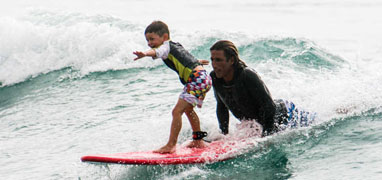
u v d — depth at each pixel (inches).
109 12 2955.2
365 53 1664.6
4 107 1211.2
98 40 1464.1
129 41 1475.1
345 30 2239.2
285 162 677.3
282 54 1337.4
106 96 1170.6
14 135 949.8
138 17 2751.0
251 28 2326.5
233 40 1457.9
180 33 1537.9
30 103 1209.4
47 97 1240.2
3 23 1566.2
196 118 726.5
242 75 711.7
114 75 1347.2
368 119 834.2
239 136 761.6
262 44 1409.9
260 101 721.6
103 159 630.5
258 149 727.1
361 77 1133.7
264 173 644.7
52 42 1502.2
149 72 1339.8
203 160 685.3
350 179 590.2
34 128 986.1
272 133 762.2
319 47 1391.5
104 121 975.6
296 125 798.5
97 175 683.4
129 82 1270.9
